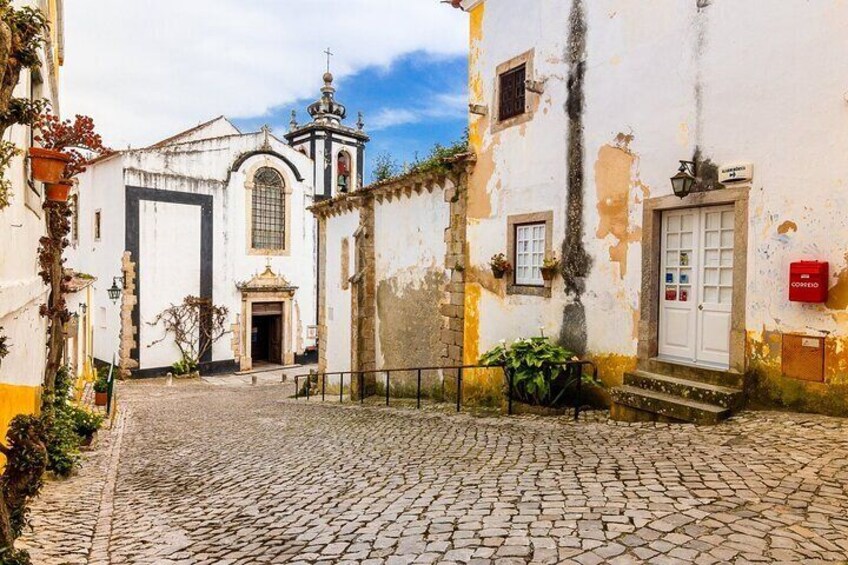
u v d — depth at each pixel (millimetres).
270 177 26438
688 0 6809
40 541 4457
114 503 5785
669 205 7000
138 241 22328
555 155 8656
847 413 5398
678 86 6918
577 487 4410
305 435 8680
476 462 5668
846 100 5383
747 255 6168
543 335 8789
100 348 23922
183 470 7168
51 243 6262
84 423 8969
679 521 3520
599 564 3047
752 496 3850
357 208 14531
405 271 12453
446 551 3482
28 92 6273
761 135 6055
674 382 6578
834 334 5477
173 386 20844
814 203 5617
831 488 3898
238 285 25141
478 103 10312
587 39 8156
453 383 10758
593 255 8039
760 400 6027
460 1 10633
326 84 30625
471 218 10406
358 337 13656
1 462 4441
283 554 3906
